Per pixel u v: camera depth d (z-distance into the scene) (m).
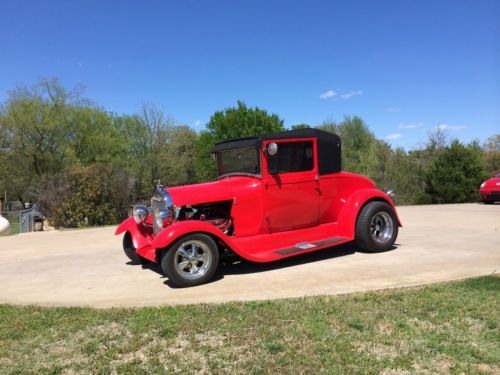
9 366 2.86
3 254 7.93
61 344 3.20
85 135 34.66
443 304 3.66
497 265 5.10
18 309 4.11
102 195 15.27
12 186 34.12
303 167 5.79
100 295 4.66
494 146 39.88
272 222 5.59
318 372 2.61
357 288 4.34
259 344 3.04
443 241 6.94
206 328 3.36
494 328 3.16
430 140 27.33
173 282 4.77
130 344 3.12
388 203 6.33
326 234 6.03
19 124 31.59
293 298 4.06
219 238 4.95
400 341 2.99
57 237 10.20
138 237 5.74
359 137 40.09
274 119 34.88
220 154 6.16
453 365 2.64
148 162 37.91
